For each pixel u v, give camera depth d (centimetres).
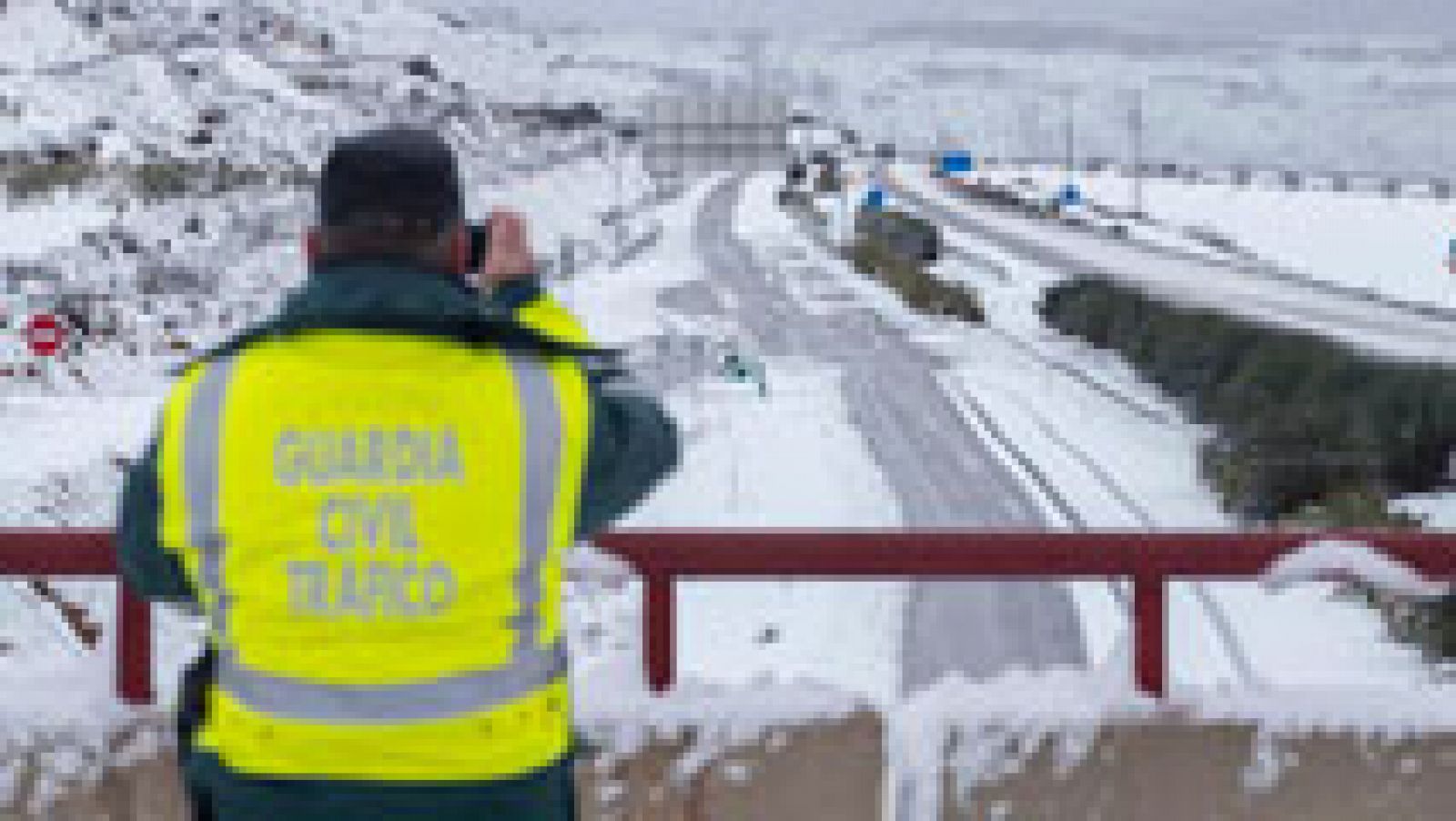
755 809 534
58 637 1797
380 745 327
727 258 8881
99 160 7181
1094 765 539
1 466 2864
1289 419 4134
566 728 357
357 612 328
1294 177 19738
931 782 540
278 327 339
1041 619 2489
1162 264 9575
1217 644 2470
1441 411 3962
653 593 542
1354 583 538
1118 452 4391
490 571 333
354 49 14588
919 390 5144
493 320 340
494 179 10869
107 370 4053
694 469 3825
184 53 10569
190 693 353
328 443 332
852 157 19550
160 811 528
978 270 9425
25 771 526
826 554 535
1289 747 541
